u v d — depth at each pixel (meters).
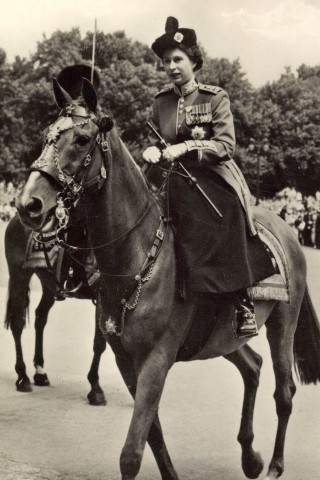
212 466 6.93
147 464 7.15
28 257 9.49
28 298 10.30
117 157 5.43
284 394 6.89
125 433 7.97
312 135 50.53
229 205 6.04
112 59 53.34
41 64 53.16
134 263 5.48
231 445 7.55
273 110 50.22
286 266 6.95
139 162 51.38
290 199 40.03
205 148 5.91
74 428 8.14
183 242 5.73
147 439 5.68
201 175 6.10
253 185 50.12
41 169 5.00
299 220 38.88
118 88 51.88
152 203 5.75
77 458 7.09
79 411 8.88
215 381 10.38
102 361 11.85
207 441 7.66
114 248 5.47
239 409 8.92
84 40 52.50
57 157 5.04
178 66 6.27
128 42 53.06
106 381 10.55
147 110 51.75
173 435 7.84
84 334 13.89
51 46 52.06
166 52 6.32
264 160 49.78
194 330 5.87
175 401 9.25
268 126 50.12
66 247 5.85
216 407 8.99
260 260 6.25
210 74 49.81
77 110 5.21
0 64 53.25
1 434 7.86
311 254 31.72
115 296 5.51
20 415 8.66
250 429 6.71
